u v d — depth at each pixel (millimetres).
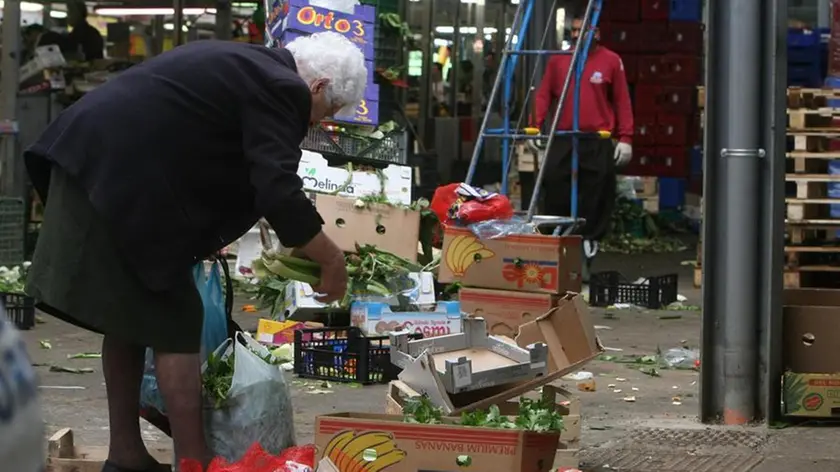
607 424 6156
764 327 6184
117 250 4285
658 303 10789
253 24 15531
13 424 1640
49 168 4527
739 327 6184
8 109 12938
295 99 4316
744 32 6125
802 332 6230
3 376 1643
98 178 4234
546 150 9852
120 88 4340
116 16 19859
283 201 4199
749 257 6172
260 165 4211
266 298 8344
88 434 5746
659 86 17875
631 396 6906
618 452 5547
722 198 6207
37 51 13953
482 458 4160
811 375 6090
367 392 6852
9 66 12930
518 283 7688
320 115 4547
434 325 7715
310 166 8141
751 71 6121
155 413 4855
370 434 4254
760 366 6219
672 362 7922
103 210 4207
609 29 17812
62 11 19719
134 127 4250
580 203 11500
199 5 15344
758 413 6219
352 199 7977
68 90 14383
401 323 7672
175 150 4262
